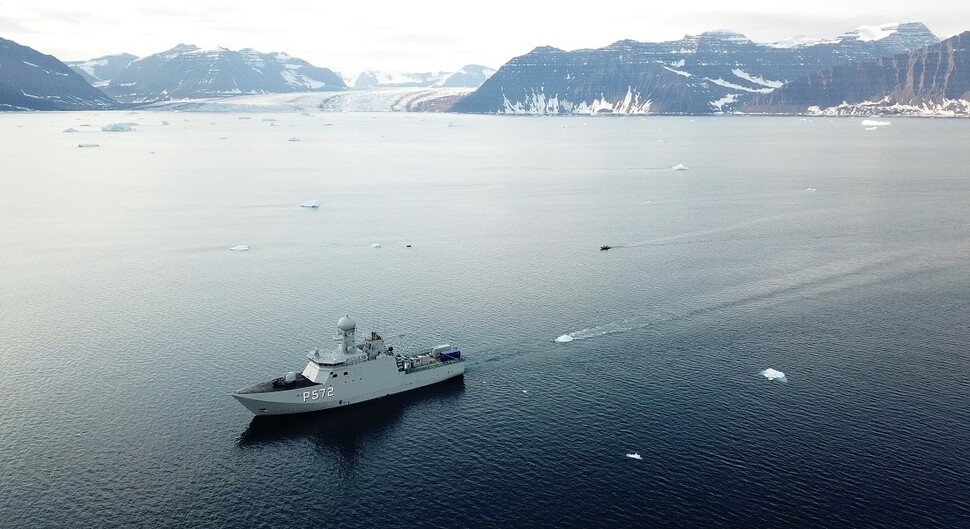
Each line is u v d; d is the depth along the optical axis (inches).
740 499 3447.3
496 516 3383.4
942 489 3484.3
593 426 4133.9
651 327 5600.4
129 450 3922.2
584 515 3368.6
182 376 4800.7
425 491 3590.1
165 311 6048.2
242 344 5329.7
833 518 3304.6
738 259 7647.6
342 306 6161.4
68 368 4901.6
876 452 3804.1
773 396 4429.1
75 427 4136.3
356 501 3518.7
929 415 4170.8
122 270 7377.0
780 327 5556.1
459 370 4842.5
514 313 5954.7
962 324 5565.9
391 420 4306.1
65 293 6565.0
